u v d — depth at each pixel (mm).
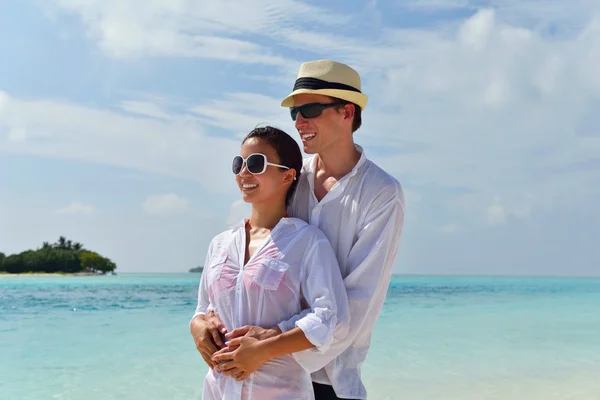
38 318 16797
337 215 3008
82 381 8539
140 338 12539
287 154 2930
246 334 2641
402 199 3016
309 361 2689
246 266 2775
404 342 12320
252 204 2971
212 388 2805
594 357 10703
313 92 3014
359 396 2955
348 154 3102
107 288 37438
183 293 30828
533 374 9125
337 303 2717
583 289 44562
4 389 8070
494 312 20500
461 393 7867
